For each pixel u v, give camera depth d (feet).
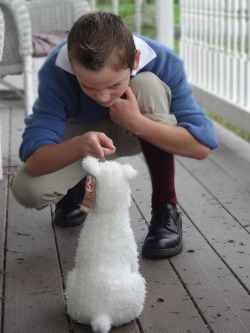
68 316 6.24
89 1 20.18
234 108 13.19
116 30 6.15
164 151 7.55
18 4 11.09
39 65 12.05
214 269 7.22
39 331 6.00
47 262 7.48
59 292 6.75
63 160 6.67
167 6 16.53
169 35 16.78
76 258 6.04
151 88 7.20
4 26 11.01
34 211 9.12
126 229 5.94
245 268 7.23
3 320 6.21
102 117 7.88
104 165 5.90
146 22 21.59
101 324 5.74
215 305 6.41
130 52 6.22
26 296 6.68
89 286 5.82
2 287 6.88
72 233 8.32
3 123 14.51
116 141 8.04
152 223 7.68
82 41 6.05
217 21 14.37
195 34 15.83
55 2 13.24
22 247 7.92
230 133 13.84
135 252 6.07
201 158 7.36
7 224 8.66
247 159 11.83
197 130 7.20
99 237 5.85
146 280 6.95
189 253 7.66
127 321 6.00
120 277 5.85
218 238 8.11
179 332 5.92
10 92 17.17
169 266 7.30
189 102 7.51
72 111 7.48
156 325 6.03
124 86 6.37
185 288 6.78
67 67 7.05
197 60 15.84
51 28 13.42
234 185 10.28
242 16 12.76
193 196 9.76
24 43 11.37
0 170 10.50
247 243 7.94
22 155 7.16
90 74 6.08
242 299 6.53
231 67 13.60
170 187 7.74
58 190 7.41
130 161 11.82
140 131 6.98
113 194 5.80
